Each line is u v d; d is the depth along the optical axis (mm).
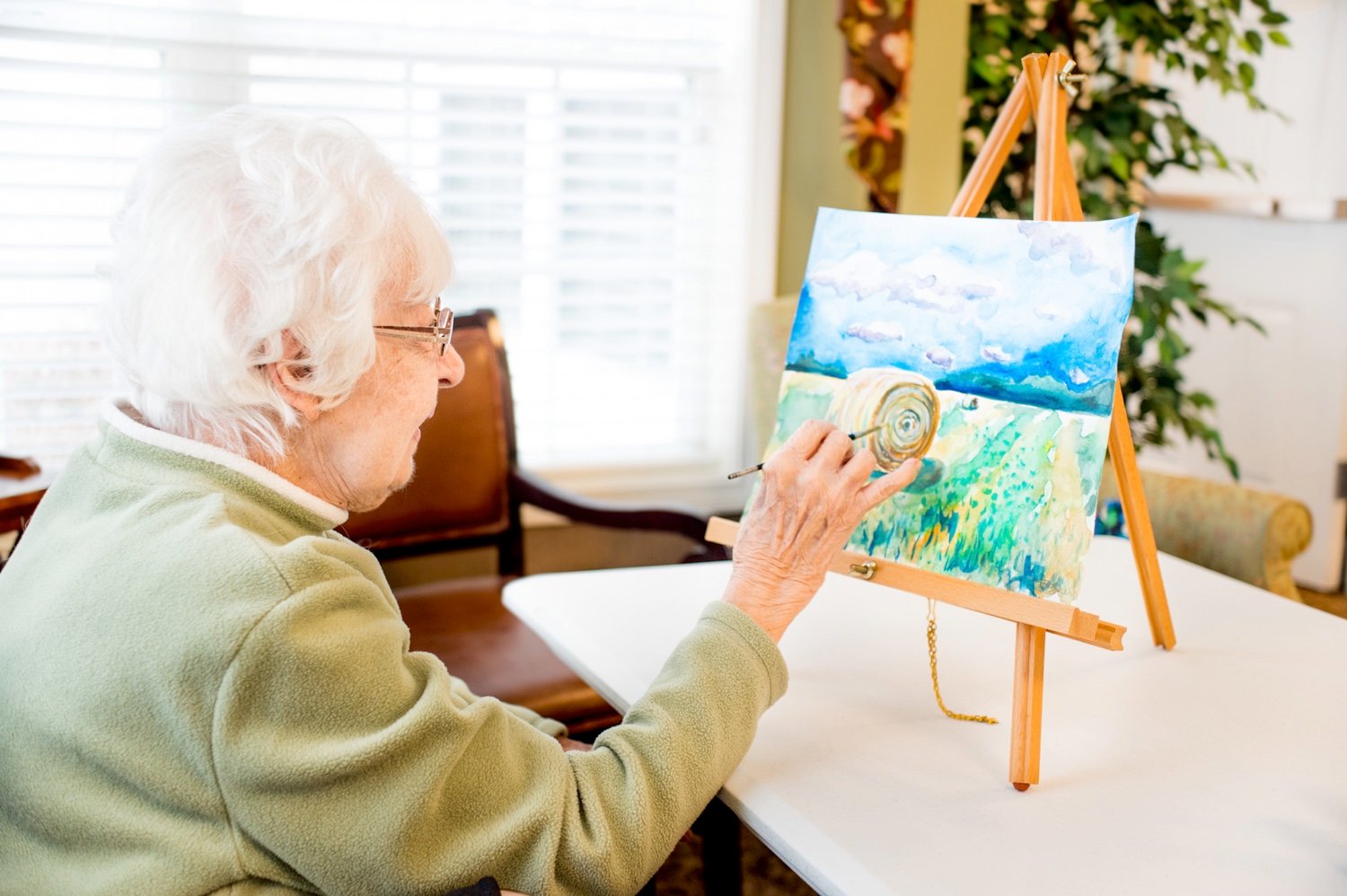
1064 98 1246
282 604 837
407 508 2119
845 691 1232
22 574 942
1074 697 1234
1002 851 946
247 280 875
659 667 1289
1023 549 1125
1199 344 3527
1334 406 3213
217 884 867
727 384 2635
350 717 861
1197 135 2621
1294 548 1857
